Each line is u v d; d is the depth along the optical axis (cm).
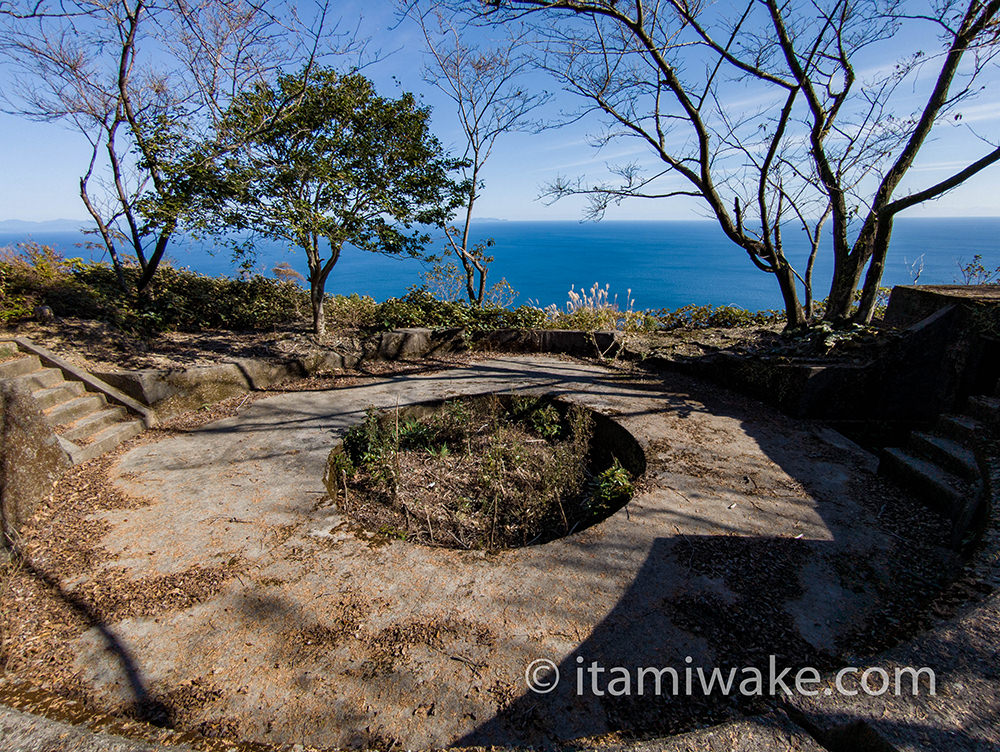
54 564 249
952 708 131
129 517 292
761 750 129
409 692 178
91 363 461
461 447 464
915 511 297
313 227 498
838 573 242
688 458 369
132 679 183
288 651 197
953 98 464
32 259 582
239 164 478
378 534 277
